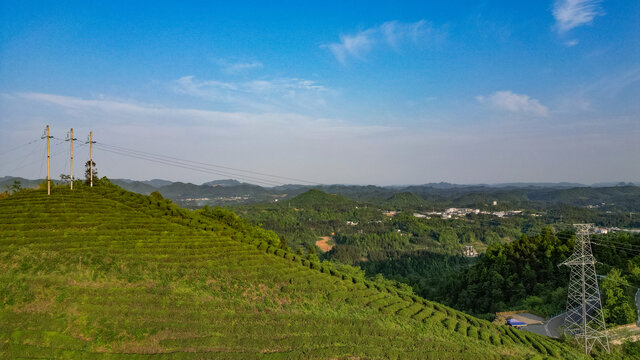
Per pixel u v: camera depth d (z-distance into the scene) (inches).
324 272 3491.6
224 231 3703.3
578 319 3201.3
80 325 1909.4
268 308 2551.7
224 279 2770.7
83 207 3304.6
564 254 4456.2
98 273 2422.5
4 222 2775.6
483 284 4530.0
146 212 3563.0
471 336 2733.8
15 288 2048.5
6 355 1631.4
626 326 2898.6
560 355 2561.5
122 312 2079.2
